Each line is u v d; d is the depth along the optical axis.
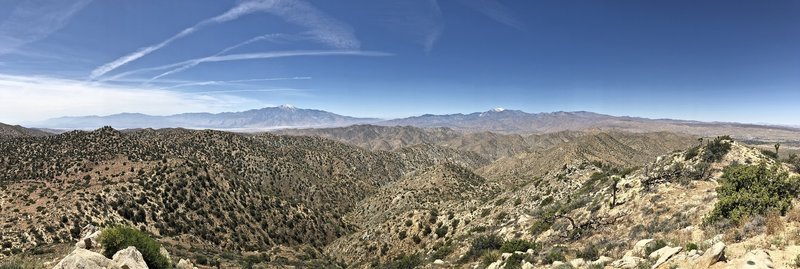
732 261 14.74
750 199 22.53
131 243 21.58
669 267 16.73
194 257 49.62
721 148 40.53
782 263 14.10
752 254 13.84
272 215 105.69
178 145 153.00
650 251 20.62
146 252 21.95
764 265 13.03
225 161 156.75
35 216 66.94
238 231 91.25
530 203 60.09
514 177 179.62
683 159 42.34
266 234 96.88
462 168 148.00
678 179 37.81
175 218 84.06
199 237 81.56
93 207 73.19
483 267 33.44
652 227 28.70
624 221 33.69
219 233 86.88
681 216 28.47
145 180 91.69
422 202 113.62
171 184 93.44
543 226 42.25
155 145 136.38
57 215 67.06
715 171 37.16
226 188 105.56
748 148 40.09
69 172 94.69
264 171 161.38
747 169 26.83
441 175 133.75
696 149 42.69
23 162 97.62
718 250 15.20
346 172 197.25
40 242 59.78
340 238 101.31
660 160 46.78
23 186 81.81
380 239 74.31
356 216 135.62
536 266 25.61
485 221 62.47
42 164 97.38
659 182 38.12
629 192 39.75
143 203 82.44
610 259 22.12
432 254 54.16
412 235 70.88
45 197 76.75
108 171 97.38
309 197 155.88
